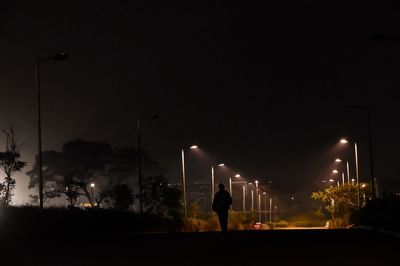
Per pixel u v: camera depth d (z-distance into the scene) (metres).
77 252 19.17
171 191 58.12
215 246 21.34
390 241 23.50
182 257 17.42
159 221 47.38
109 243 23.52
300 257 17.14
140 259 16.89
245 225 87.38
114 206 56.41
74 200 53.91
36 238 25.53
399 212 30.22
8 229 25.70
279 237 26.41
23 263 15.77
